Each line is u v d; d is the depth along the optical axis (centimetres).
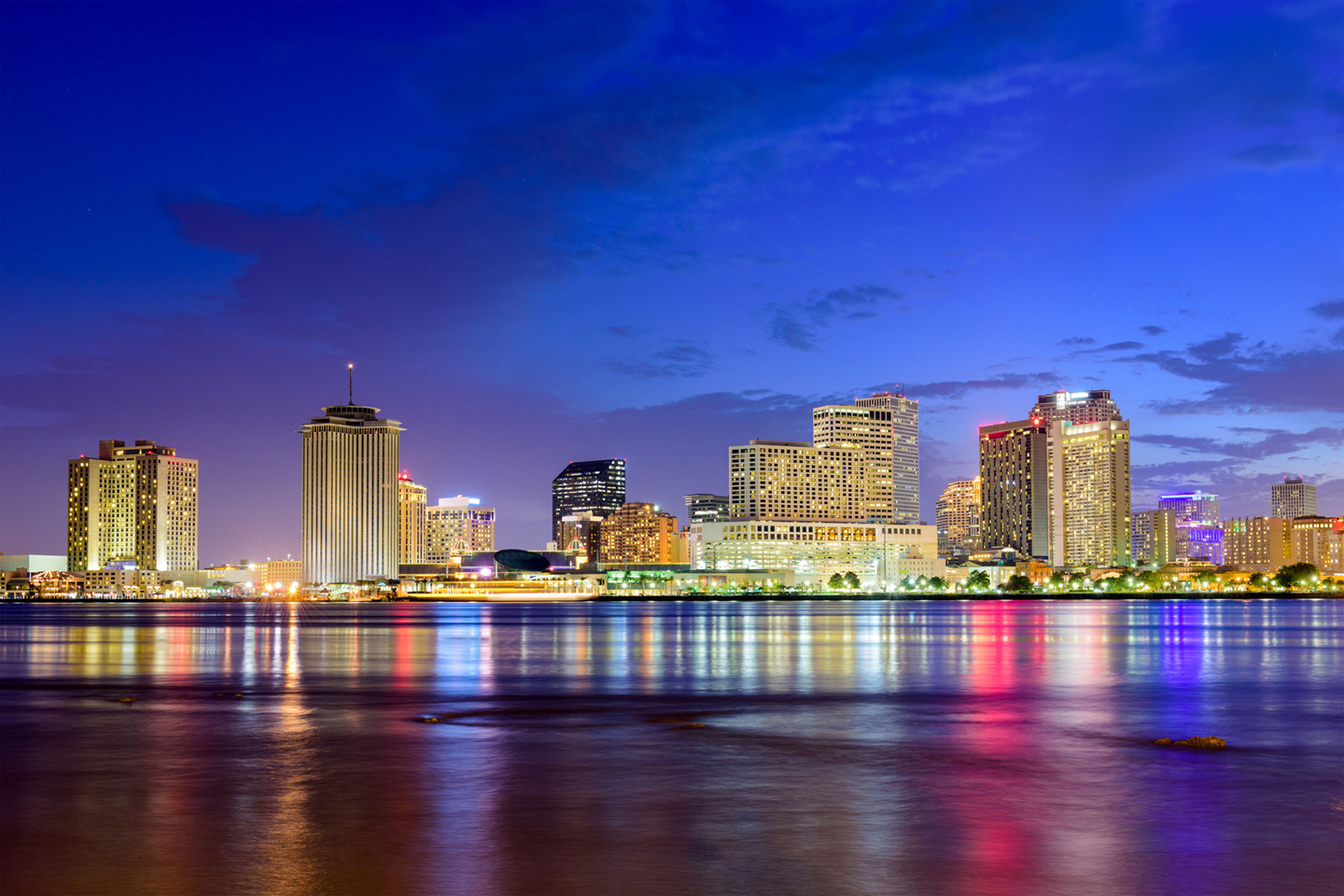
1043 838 2702
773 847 2606
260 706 5806
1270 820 2902
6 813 2997
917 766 3756
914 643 12850
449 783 3434
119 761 3884
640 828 2805
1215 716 5284
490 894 2241
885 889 2283
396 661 9825
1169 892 2264
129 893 2255
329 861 2491
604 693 6512
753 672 8262
